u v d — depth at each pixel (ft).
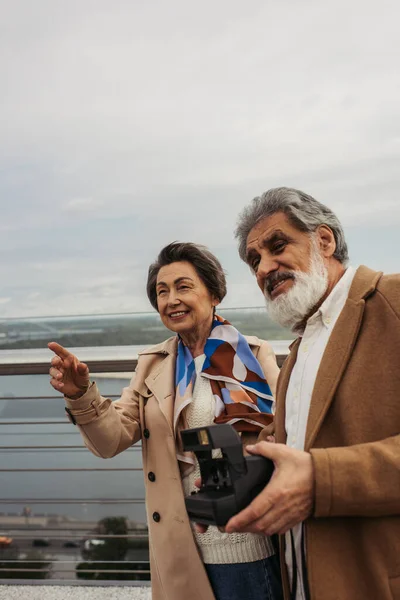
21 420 8.96
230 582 5.22
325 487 3.36
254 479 3.50
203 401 5.77
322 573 3.60
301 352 4.46
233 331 6.20
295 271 4.41
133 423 6.04
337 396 3.83
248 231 4.75
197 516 3.71
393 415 3.59
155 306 6.55
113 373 8.09
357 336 3.91
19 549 9.09
